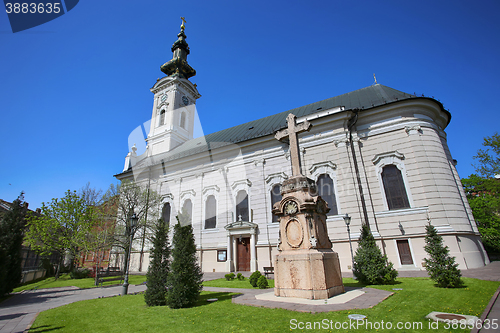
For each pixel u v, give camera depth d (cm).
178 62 2311
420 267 1683
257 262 2142
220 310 805
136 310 910
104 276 2409
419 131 1939
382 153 2003
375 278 1187
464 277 1231
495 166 2530
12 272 1547
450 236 1659
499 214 2847
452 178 1855
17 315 970
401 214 1831
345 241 1898
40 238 2727
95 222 2689
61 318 847
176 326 680
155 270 1032
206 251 2373
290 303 817
